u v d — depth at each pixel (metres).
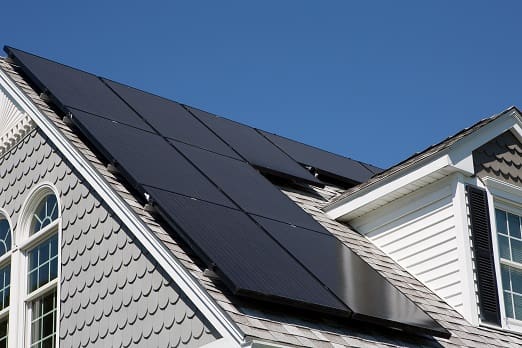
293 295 10.08
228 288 10.23
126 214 11.56
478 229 13.33
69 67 15.47
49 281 13.15
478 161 13.90
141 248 11.41
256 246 10.95
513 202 14.14
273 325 9.90
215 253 10.23
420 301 12.53
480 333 12.45
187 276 10.34
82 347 11.88
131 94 15.41
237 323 9.55
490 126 14.02
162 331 10.71
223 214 11.46
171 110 15.60
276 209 12.73
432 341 11.50
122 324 11.36
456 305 12.95
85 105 13.56
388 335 11.12
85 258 12.32
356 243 13.73
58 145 13.25
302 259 11.28
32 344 13.13
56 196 13.33
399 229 13.98
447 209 13.46
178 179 11.97
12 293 13.62
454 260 13.16
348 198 14.30
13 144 14.71
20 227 13.95
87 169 12.47
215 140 14.86
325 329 10.44
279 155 15.87
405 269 13.73
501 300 13.11
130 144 12.55
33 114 13.98
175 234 11.16
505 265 13.65
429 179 13.58
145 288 11.16
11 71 14.95
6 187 14.59
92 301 11.97
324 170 16.25
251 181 13.44
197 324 10.26
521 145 14.74
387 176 13.88
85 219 12.55
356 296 10.91
